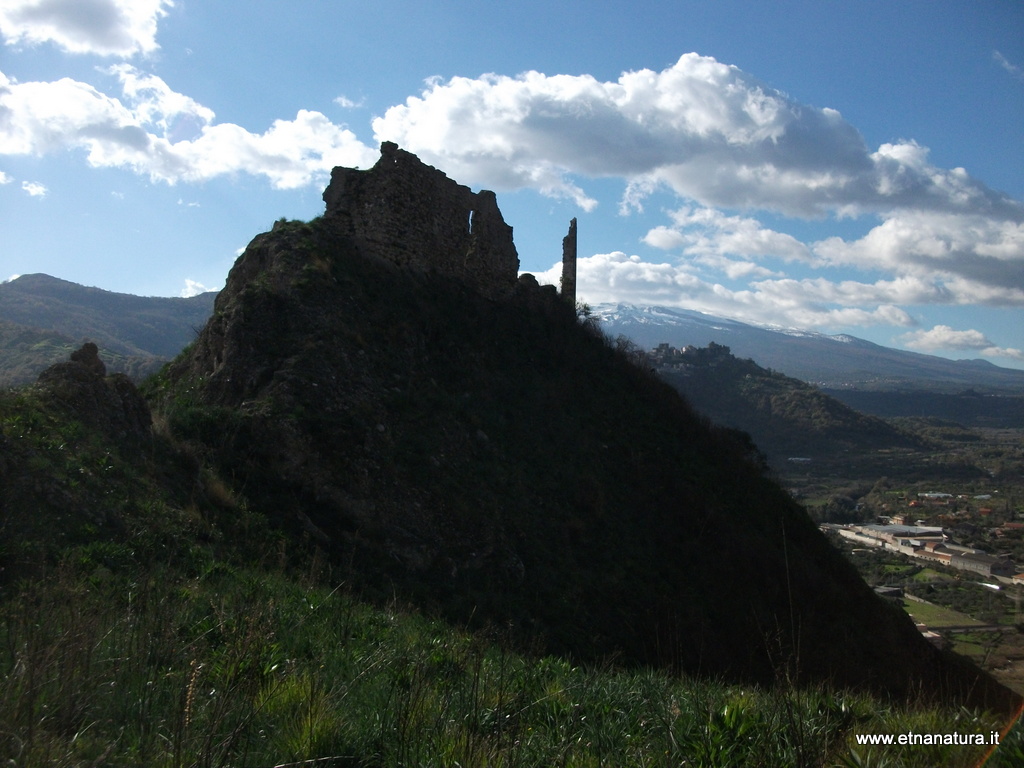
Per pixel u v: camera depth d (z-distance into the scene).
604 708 5.98
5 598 6.66
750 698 6.58
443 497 14.27
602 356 24.69
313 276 17.00
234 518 11.00
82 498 8.77
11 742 4.00
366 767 4.50
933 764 5.10
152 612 6.46
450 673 6.53
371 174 20.22
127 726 4.59
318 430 13.65
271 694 5.19
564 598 13.62
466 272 22.75
